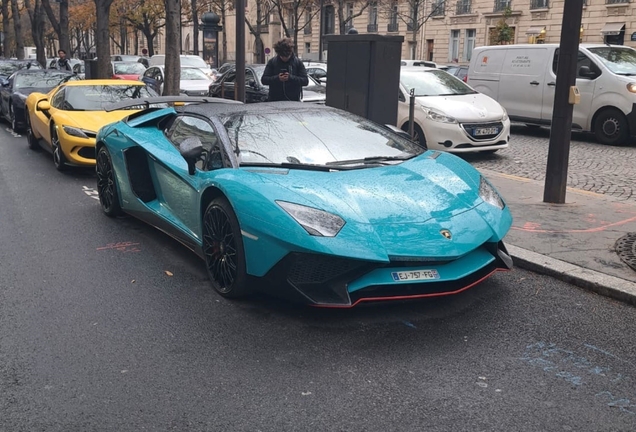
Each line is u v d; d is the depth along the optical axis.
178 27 14.99
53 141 9.91
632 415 3.16
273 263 4.08
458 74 25.20
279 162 4.79
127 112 9.96
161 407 3.22
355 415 3.15
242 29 11.49
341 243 3.90
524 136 14.31
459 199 4.51
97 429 3.04
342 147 5.09
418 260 3.96
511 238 5.80
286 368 3.62
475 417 3.13
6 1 44.81
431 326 4.18
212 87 16.19
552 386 3.44
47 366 3.66
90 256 5.67
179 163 5.36
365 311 4.40
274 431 3.02
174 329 4.15
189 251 5.81
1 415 3.16
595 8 35.84
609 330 4.14
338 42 9.42
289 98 9.55
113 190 6.76
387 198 4.30
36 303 4.60
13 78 15.41
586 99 12.74
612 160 10.73
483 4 41.72
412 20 42.44
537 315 4.36
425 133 10.69
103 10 19.44
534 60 13.89
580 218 6.52
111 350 3.86
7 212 7.29
